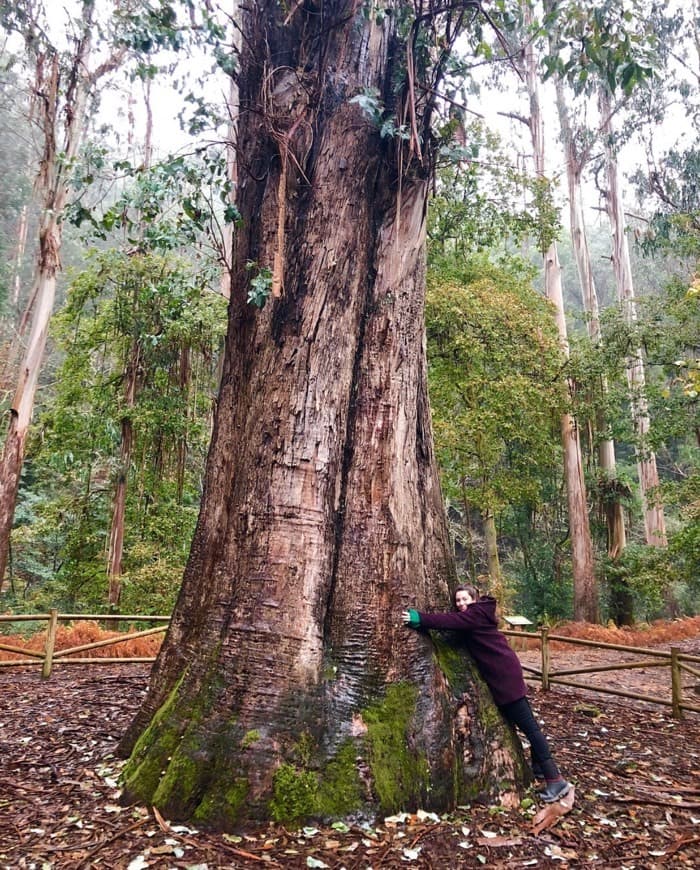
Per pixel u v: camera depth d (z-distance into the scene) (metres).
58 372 15.09
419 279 4.36
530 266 16.30
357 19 4.19
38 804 3.32
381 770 3.29
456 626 3.75
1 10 10.12
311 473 3.69
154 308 12.00
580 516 17.78
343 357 3.92
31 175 23.86
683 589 21.17
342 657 3.53
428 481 4.20
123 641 8.23
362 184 4.12
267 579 3.54
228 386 4.22
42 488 17.86
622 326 15.04
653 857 3.09
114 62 11.89
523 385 13.28
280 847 2.92
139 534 13.54
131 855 2.81
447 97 4.00
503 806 3.49
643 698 6.43
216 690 3.41
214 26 4.04
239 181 4.52
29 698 5.84
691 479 13.77
